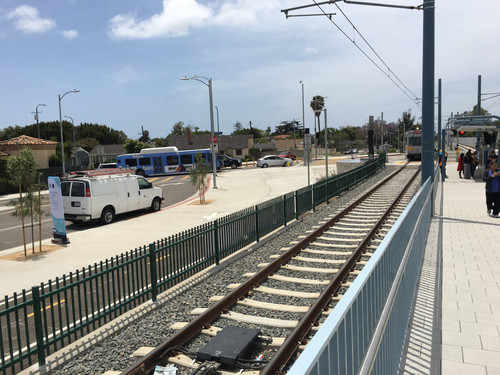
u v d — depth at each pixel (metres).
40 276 9.74
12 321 7.05
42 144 48.47
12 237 15.45
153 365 5.06
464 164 27.11
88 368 5.16
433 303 6.23
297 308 6.60
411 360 4.58
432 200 13.59
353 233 11.86
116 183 17.73
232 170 52.94
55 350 5.66
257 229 12.17
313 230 12.87
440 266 8.08
